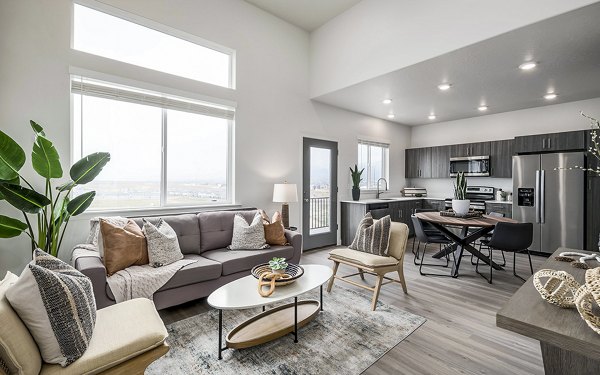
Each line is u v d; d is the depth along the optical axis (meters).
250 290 2.05
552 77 3.79
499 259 4.48
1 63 2.51
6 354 1.10
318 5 4.16
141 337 1.43
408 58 3.43
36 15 2.65
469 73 3.67
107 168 3.13
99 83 3.02
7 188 2.10
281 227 3.47
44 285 1.26
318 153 5.12
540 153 4.88
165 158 3.52
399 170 6.89
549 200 4.59
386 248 2.97
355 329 2.30
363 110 5.62
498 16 2.71
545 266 1.62
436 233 4.19
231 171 4.07
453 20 3.02
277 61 4.47
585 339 0.86
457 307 2.73
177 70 3.58
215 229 3.33
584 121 4.80
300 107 4.79
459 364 1.88
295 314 2.13
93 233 2.66
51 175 2.42
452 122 6.49
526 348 2.06
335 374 1.78
